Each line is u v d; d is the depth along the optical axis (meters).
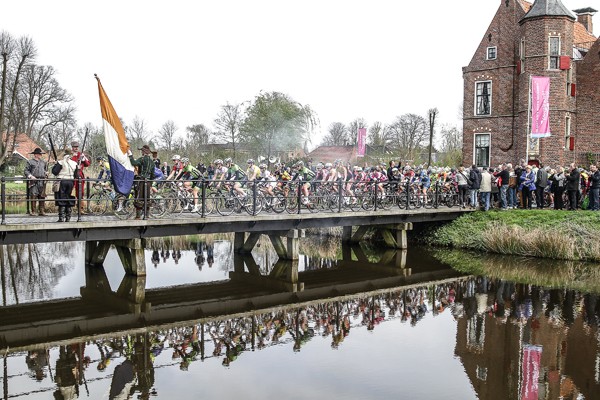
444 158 49.78
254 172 15.83
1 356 9.09
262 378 8.24
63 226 12.05
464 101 29.00
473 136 28.66
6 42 35.41
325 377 8.30
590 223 17.81
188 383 8.02
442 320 11.34
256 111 39.00
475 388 7.89
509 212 20.03
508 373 8.51
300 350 9.53
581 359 9.05
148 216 13.67
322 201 17.97
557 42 24.97
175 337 10.20
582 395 7.65
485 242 19.16
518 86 26.97
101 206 16.56
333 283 14.84
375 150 66.44
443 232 20.84
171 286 14.10
